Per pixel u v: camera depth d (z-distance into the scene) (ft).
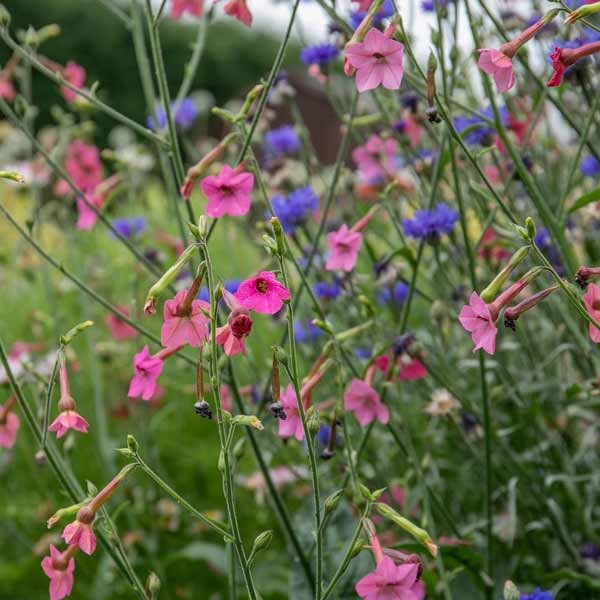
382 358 3.39
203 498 4.86
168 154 3.36
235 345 2.46
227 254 6.42
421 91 3.25
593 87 3.68
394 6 2.72
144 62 3.67
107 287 5.67
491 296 2.48
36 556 4.42
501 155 4.10
